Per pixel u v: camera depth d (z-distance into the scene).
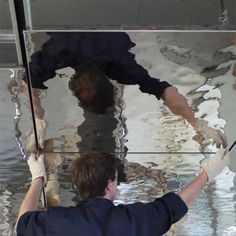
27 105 2.37
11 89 2.27
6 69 2.12
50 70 2.13
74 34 1.92
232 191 3.26
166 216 1.92
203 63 2.09
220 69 2.13
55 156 2.80
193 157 2.85
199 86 2.24
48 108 2.39
